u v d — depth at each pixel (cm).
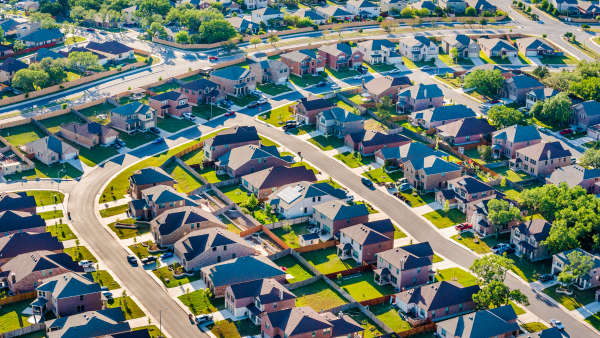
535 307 14112
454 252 15962
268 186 18150
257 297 13350
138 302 13762
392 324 13338
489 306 13888
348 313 13612
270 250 15750
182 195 17300
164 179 18050
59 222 16712
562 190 17288
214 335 12850
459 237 16562
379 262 15025
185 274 14775
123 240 16050
